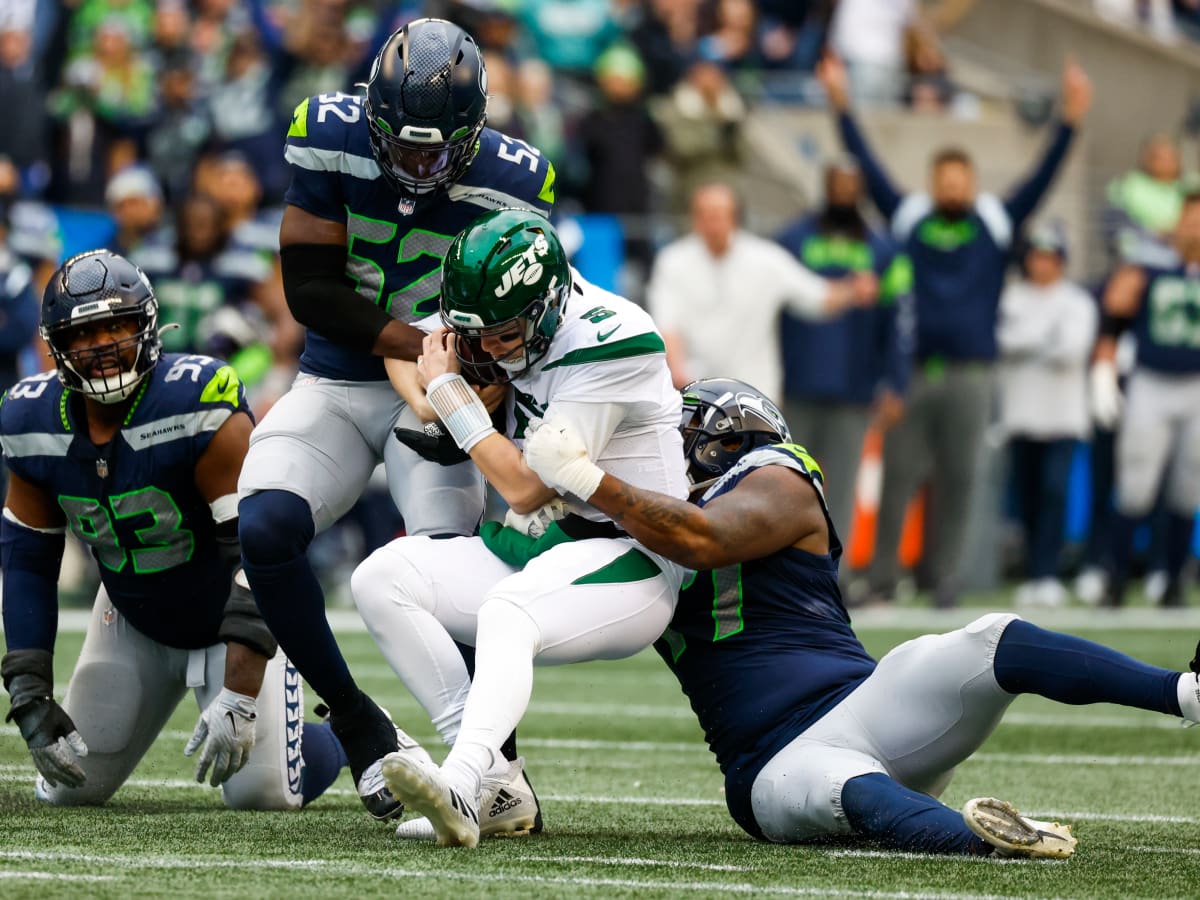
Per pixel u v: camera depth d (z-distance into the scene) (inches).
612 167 1501.0
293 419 565.3
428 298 566.9
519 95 1453.0
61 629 1180.5
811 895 434.3
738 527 506.0
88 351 547.2
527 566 514.0
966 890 442.3
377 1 1594.5
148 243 1253.1
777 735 514.3
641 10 1654.8
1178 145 2044.8
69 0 1584.6
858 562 1571.1
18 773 676.1
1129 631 1264.8
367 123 552.1
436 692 522.6
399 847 505.0
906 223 1332.4
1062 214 1884.8
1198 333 1379.2
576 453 495.2
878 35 1908.2
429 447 554.6
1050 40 2082.9
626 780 693.9
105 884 438.3
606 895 432.5
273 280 1323.8
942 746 503.5
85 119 1477.6
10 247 1273.4
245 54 1507.1
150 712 609.9
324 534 1494.8
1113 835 557.0
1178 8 2203.5
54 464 572.4
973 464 1354.6
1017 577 1726.1
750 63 1803.6
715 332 1284.4
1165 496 1430.9
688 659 530.9
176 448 569.9
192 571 584.4
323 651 549.0
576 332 513.7
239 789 595.2
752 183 1759.4
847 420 1333.7
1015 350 1501.0
